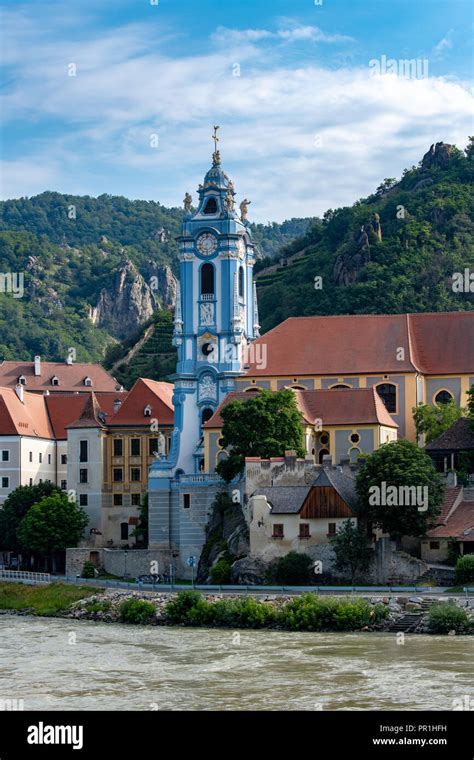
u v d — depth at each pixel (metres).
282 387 191.50
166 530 185.50
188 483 180.00
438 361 191.75
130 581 176.00
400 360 189.75
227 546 167.25
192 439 191.88
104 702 101.31
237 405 172.75
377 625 135.25
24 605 164.50
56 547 193.38
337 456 180.00
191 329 195.00
